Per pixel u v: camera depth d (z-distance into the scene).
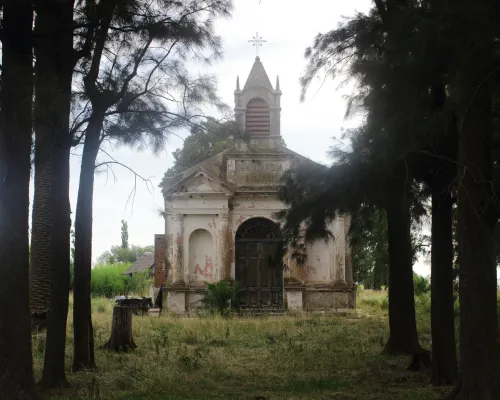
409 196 11.85
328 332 20.55
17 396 8.54
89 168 12.80
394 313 15.55
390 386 11.55
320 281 29.33
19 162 8.87
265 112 31.17
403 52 8.73
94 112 11.69
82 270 12.92
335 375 12.81
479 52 7.64
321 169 12.49
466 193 8.70
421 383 11.81
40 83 9.40
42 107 9.57
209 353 15.70
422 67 8.53
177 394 10.85
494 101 9.73
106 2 10.87
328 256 29.39
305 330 21.11
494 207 8.62
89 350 13.07
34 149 10.46
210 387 11.49
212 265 29.41
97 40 11.97
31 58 9.09
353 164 11.90
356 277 36.03
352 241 16.41
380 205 13.73
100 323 22.17
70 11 10.61
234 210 29.48
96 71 11.98
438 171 10.93
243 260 29.89
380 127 10.29
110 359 14.47
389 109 9.70
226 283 27.66
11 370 8.58
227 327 21.08
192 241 29.58
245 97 31.19
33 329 18.86
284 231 13.51
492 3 7.44
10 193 8.80
